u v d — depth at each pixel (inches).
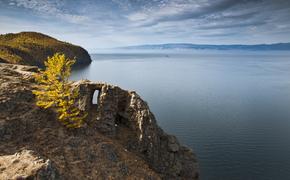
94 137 1529.3
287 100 6097.4
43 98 1487.5
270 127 3941.9
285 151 3004.4
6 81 1690.5
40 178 968.9
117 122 1801.2
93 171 1270.9
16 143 1242.6
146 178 1441.9
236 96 6628.9
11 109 1427.2
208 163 2659.9
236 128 3868.1
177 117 4473.4
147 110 1747.0
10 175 949.2
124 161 1471.5
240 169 2546.8
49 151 1253.7
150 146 1681.8
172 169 1760.6
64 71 1512.1
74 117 1502.2
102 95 1745.8
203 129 3801.7
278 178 2386.8
